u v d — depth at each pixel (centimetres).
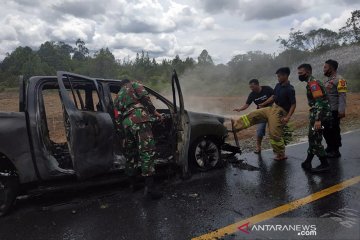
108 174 483
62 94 425
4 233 382
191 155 573
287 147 750
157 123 544
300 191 481
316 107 533
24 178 416
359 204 431
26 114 427
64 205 455
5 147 406
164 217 411
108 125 454
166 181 540
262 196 468
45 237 371
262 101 681
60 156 516
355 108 1465
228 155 652
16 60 6153
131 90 463
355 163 605
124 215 420
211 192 489
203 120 570
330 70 626
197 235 366
